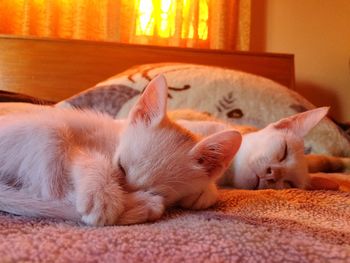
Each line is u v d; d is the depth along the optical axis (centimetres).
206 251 18
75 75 81
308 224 24
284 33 96
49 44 81
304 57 97
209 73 65
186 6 89
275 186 39
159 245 18
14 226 20
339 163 56
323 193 34
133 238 19
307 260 17
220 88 62
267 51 96
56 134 25
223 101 61
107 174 24
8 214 23
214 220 23
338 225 24
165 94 27
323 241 19
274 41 96
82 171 24
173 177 26
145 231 20
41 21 85
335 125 64
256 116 60
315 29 96
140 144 26
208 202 28
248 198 30
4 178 24
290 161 40
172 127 28
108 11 86
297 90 97
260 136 42
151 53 83
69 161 25
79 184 23
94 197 22
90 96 59
